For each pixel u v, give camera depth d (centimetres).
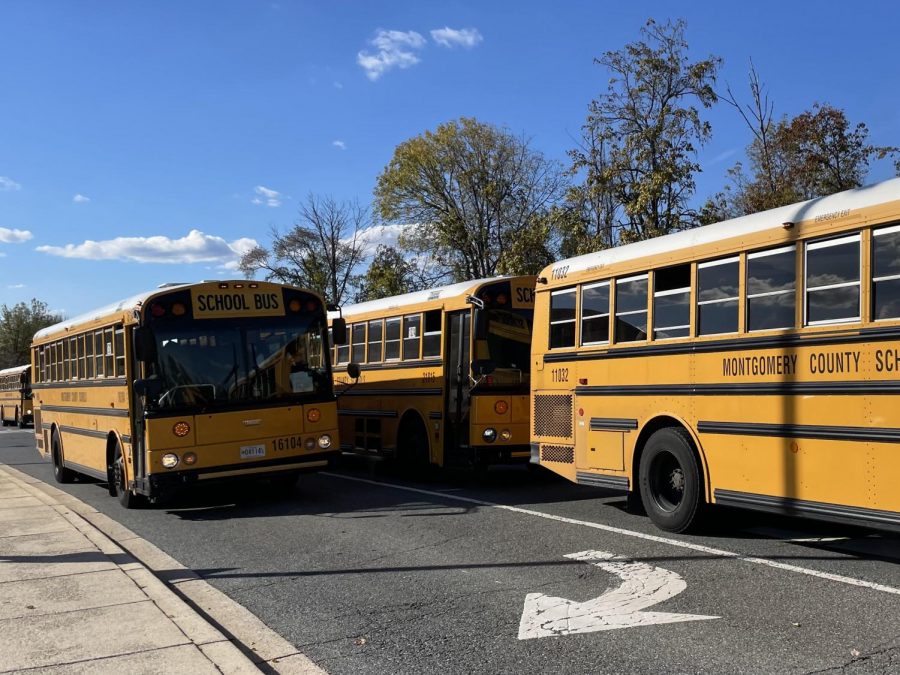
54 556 800
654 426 890
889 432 638
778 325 737
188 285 1112
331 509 1112
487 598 643
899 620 549
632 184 2308
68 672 482
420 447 1417
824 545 789
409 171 4253
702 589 641
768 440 739
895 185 654
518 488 1275
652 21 2334
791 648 505
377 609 629
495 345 1285
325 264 4806
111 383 1246
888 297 646
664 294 872
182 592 709
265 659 528
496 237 4112
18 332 9262
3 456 2414
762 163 2414
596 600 625
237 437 1095
